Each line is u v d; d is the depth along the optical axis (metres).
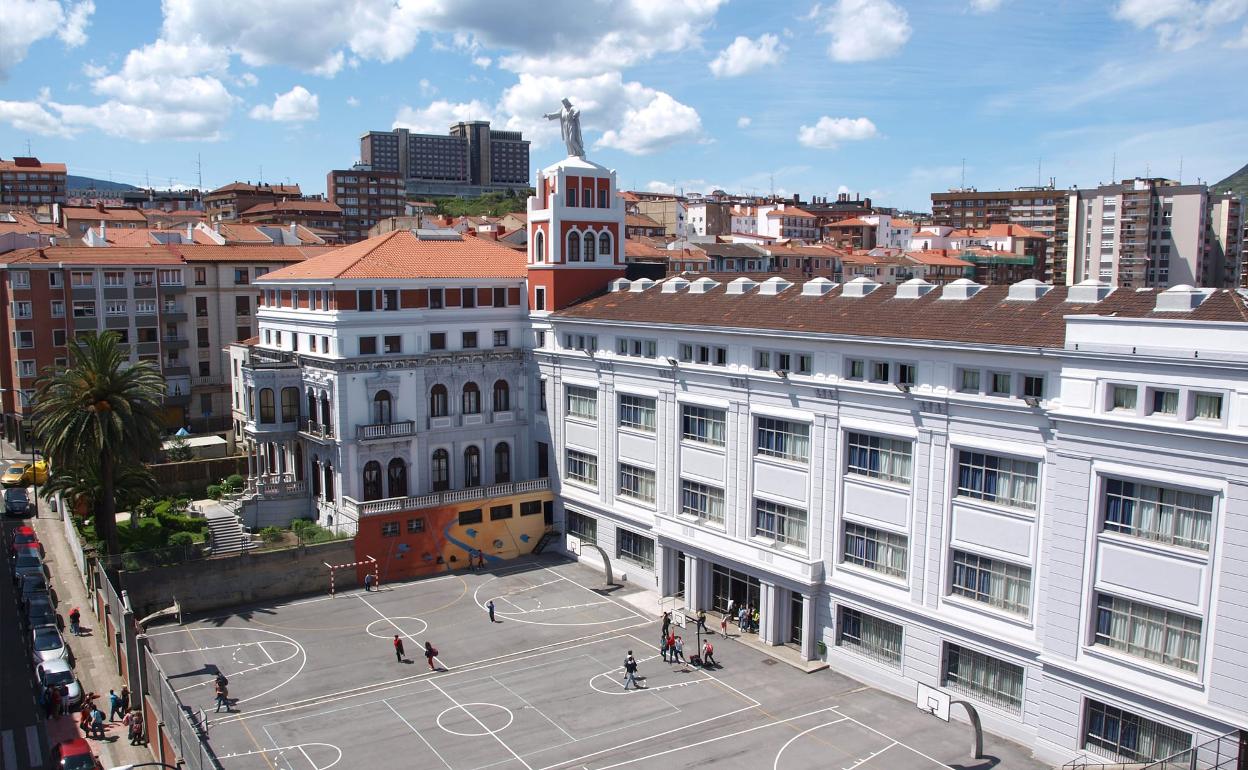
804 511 56.62
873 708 49.91
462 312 77.50
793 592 57.81
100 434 62.75
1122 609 41.41
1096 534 41.62
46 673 52.25
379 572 70.69
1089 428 41.34
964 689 48.75
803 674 54.28
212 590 65.00
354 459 72.25
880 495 51.75
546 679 54.16
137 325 106.06
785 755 45.31
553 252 77.06
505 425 79.94
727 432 60.81
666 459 65.81
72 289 102.31
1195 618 38.91
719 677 54.06
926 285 55.97
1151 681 40.03
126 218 168.00
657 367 65.44
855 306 56.84
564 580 70.88
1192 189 165.12
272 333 83.75
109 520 65.38
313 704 51.25
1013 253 198.00
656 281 77.19
